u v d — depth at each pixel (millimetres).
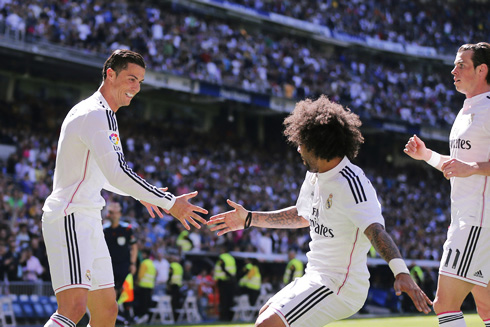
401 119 27500
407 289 2805
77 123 3775
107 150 3709
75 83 22594
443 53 32781
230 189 20562
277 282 16469
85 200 3785
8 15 18062
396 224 24047
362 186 3111
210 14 26250
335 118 3168
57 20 19109
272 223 3770
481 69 4086
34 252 13406
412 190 27531
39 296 12367
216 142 24531
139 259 12039
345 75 27578
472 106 4098
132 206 16094
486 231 3887
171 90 22766
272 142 27203
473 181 3949
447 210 27797
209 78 22125
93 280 3941
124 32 20500
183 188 19344
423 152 4398
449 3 34688
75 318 3623
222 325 10227
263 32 28078
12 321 11633
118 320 9273
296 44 27297
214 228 3809
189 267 14531
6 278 12266
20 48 18156
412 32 32375
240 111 26969
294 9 28234
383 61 31953
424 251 21922
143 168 19344
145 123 23234
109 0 21125
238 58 23719
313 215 3311
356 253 3188
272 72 24531
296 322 3146
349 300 3191
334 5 30047
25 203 15250
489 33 35375
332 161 3207
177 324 11578
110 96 4043
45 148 18516
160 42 21469
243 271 14180
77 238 3709
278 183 22906
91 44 19625
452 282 3918
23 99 21031
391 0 32531
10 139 18609
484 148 4000
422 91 30234
